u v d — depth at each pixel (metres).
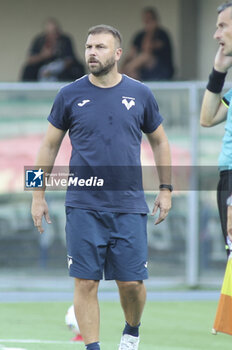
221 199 19.52
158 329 26.47
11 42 45.50
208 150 33.00
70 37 44.38
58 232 32.78
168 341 24.56
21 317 28.11
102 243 18.12
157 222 19.47
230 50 19.52
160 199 19.41
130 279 18.27
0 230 32.81
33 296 32.25
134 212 18.33
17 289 32.91
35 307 30.11
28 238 32.81
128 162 18.30
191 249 33.41
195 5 44.91
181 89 32.72
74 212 18.19
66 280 33.00
